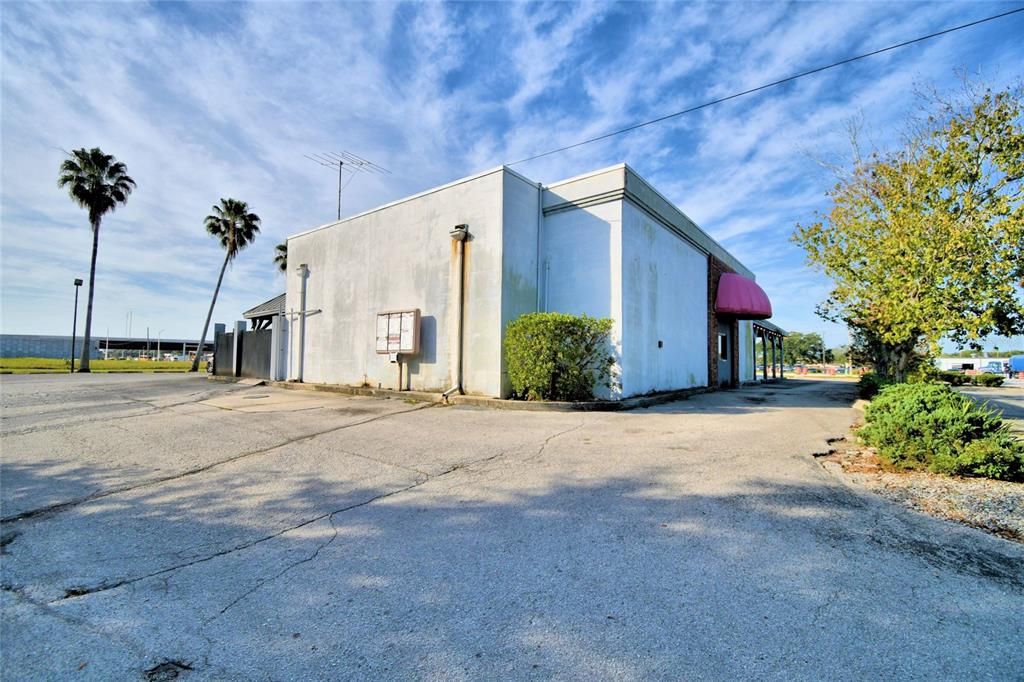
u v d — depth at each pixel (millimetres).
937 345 8492
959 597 2645
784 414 9547
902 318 8742
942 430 5066
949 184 8469
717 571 2939
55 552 3373
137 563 3193
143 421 8578
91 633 2426
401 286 13273
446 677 2049
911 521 3717
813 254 10789
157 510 4180
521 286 11633
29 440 7000
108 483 4973
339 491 4637
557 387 10398
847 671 2055
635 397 11297
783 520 3734
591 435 7121
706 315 16641
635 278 11750
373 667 2123
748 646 2225
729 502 4145
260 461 5785
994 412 5617
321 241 16078
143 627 2467
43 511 4188
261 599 2719
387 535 3578
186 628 2451
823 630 2344
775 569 2957
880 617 2451
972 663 2105
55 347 62875
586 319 10320
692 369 15250
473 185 11742
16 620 2551
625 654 2180
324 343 15625
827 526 3619
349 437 7102
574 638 2305
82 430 7742
